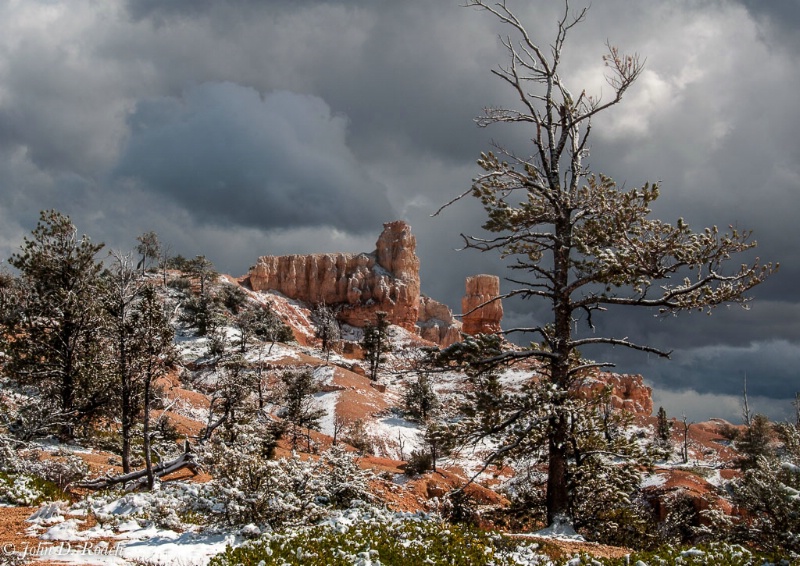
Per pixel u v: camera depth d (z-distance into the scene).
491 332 20.34
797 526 14.50
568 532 18.16
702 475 43.59
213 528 14.26
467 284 175.50
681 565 11.12
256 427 34.62
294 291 176.75
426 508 28.16
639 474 19.67
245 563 10.85
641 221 18.64
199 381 69.44
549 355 19.91
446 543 12.19
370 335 103.25
